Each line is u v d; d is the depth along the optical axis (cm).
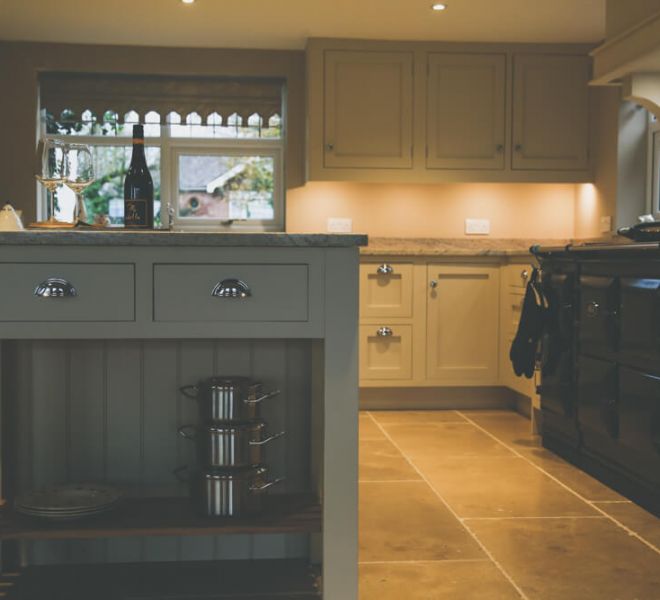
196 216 568
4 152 532
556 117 535
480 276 514
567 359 371
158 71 541
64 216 550
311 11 466
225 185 567
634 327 304
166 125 554
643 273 300
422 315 511
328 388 185
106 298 180
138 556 233
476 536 272
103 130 555
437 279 511
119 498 205
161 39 524
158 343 224
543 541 267
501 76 530
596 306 336
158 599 208
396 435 441
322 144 523
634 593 224
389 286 510
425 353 512
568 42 531
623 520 290
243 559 235
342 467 187
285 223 560
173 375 225
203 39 524
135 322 180
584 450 361
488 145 532
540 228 575
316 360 218
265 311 183
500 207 572
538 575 237
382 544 264
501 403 529
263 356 227
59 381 222
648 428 292
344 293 184
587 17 478
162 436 225
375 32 509
